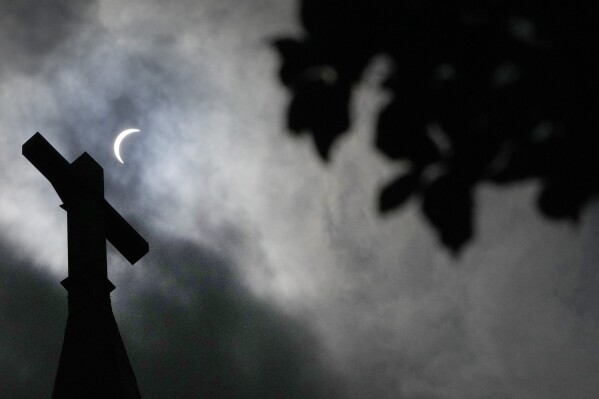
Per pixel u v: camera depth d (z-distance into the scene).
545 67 2.86
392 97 3.06
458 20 2.94
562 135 2.89
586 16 2.73
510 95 2.95
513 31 2.89
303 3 2.99
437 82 3.02
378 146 3.08
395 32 2.99
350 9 2.97
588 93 2.80
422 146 3.05
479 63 2.96
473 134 3.01
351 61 3.03
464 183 3.02
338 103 3.06
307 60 3.07
